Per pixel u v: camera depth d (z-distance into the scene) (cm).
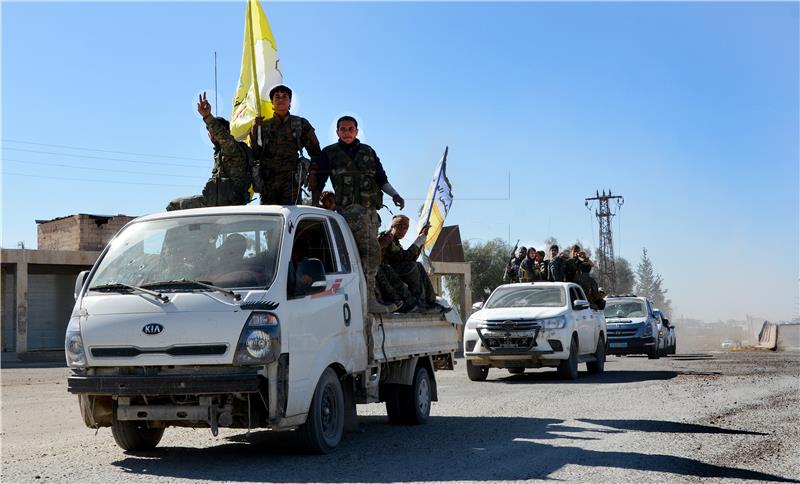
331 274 881
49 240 4272
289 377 765
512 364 1864
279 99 985
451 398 1444
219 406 754
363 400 931
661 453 831
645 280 17888
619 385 1652
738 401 1310
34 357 3434
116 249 845
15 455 861
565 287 2005
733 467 759
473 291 7919
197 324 747
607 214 9906
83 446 931
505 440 929
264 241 816
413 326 1075
